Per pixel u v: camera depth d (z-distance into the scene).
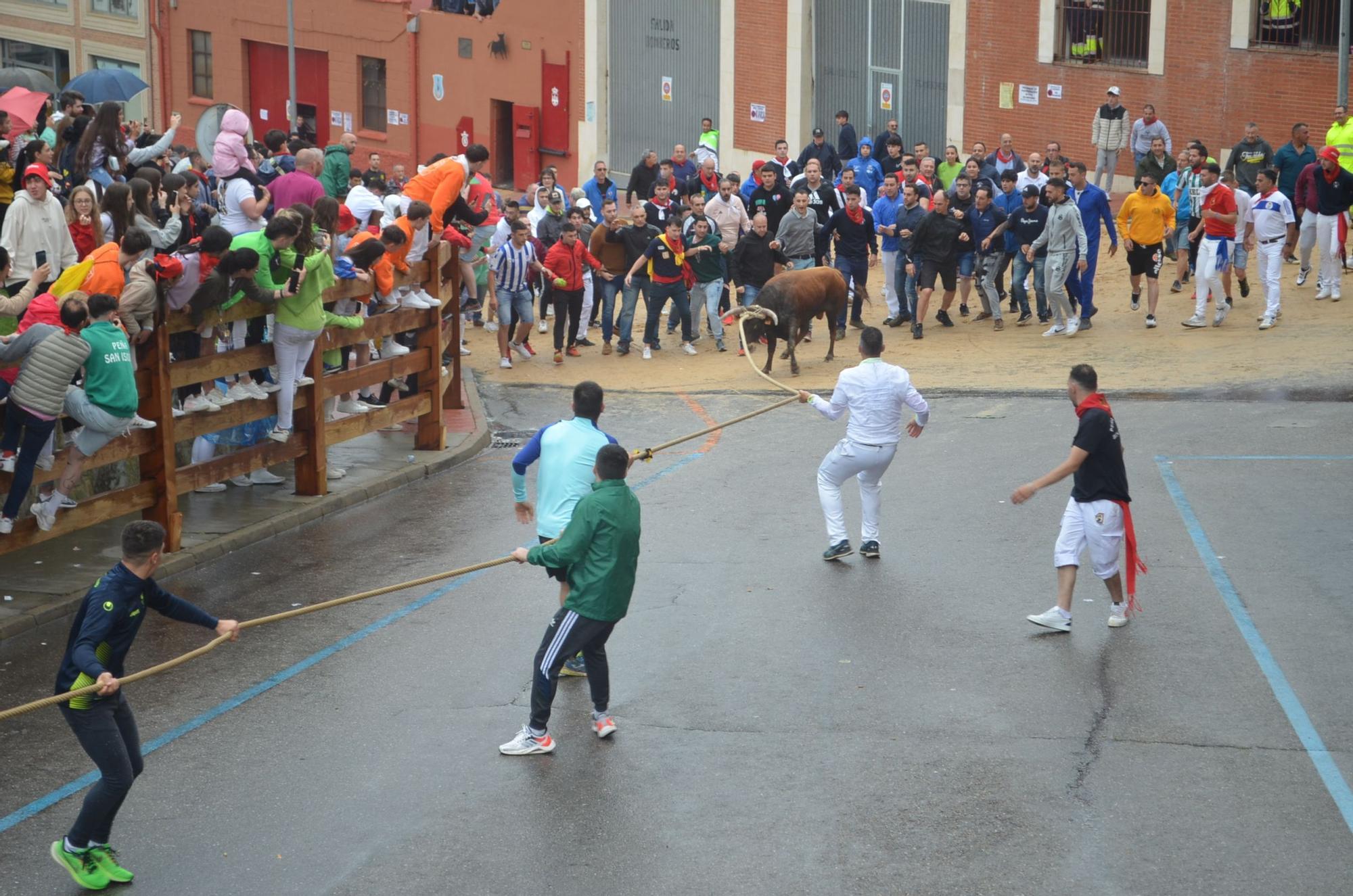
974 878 8.12
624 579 9.71
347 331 16.55
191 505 15.83
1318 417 17.66
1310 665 10.81
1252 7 29.62
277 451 15.59
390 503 16.39
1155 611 11.98
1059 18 32.50
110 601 8.23
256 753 9.97
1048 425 18.09
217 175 17.59
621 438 18.97
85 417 12.60
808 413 19.94
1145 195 23.12
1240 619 11.72
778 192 25.22
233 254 14.02
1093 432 11.36
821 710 10.38
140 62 48.53
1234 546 13.33
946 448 17.41
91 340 12.58
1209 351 21.61
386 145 45.16
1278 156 26.53
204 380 14.49
